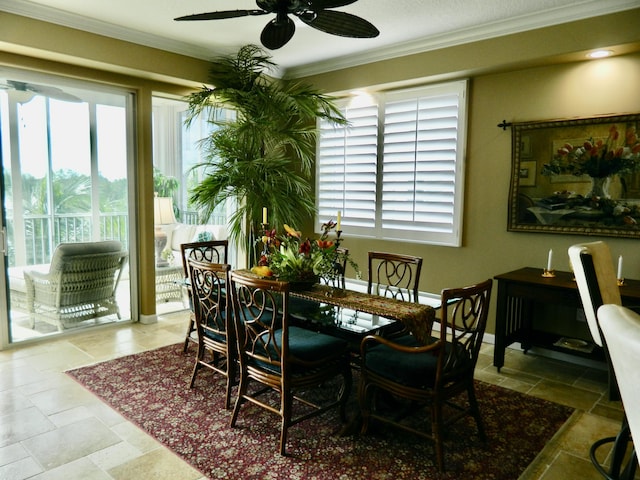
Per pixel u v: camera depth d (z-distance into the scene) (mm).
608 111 3535
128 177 4520
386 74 4469
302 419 2455
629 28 3166
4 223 3758
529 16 3514
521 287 3461
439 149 4383
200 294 3002
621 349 1004
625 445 1996
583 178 3646
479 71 3979
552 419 2842
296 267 2986
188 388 3160
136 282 4672
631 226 3453
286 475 2217
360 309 2691
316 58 4805
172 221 5605
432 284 4605
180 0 3346
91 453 2383
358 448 2457
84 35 3730
